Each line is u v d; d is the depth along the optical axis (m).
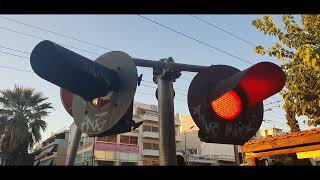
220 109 2.08
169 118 2.12
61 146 47.19
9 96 22.23
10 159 21.03
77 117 1.87
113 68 1.76
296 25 5.21
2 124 21.50
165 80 2.21
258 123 2.18
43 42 1.60
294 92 5.59
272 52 5.41
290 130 12.14
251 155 7.28
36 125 22.64
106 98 1.73
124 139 41.31
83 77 1.71
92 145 39.19
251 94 2.14
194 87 2.07
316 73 5.21
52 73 1.70
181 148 49.72
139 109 44.31
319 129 5.96
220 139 2.04
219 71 2.15
